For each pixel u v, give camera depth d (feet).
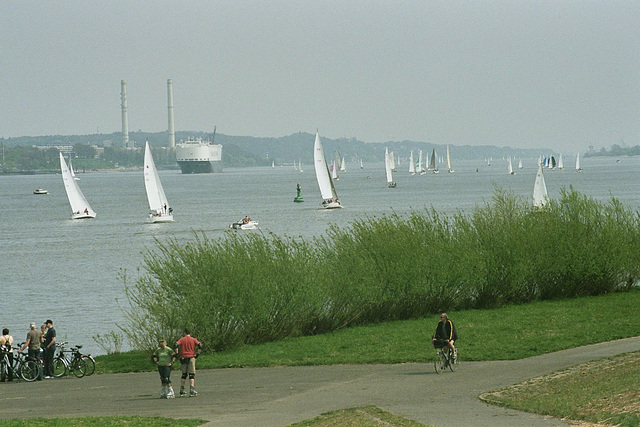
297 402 129.70
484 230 247.50
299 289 200.54
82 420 119.55
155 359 142.20
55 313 297.12
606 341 178.91
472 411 115.96
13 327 274.16
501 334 191.72
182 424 114.11
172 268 188.65
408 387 138.31
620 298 251.39
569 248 253.85
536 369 149.28
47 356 175.63
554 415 110.52
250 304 190.80
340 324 214.69
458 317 221.87
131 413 127.24
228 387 148.66
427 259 227.61
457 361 156.87
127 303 312.91
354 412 116.88
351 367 164.45
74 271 422.00
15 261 472.44
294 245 212.64
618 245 261.24
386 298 221.05
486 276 240.32
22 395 151.94
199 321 185.26
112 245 553.64
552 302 249.55
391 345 185.26
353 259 217.97
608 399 115.03
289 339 201.46
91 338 249.96
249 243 204.13
